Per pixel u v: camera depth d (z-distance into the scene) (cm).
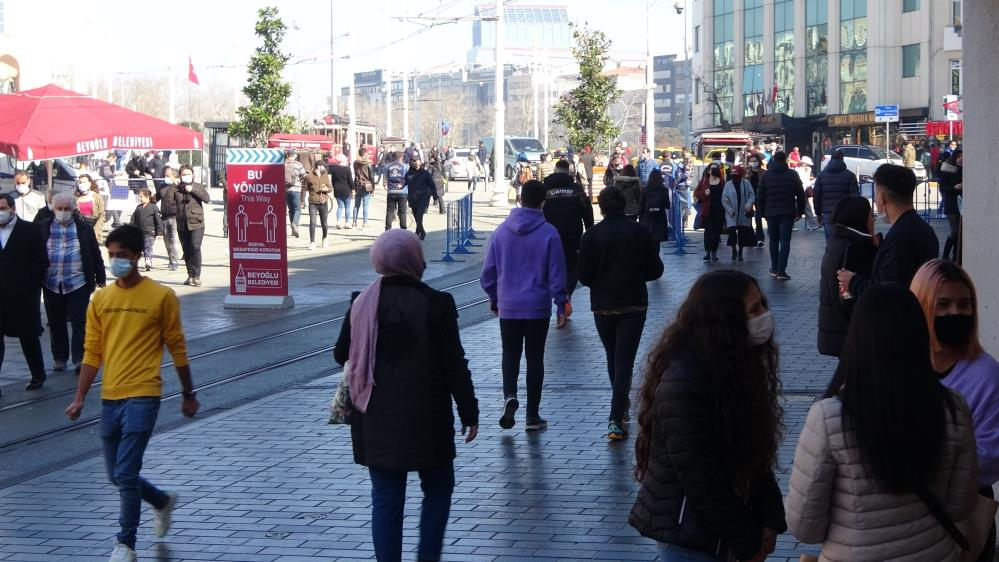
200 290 1975
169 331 668
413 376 566
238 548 674
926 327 351
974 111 615
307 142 4266
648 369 403
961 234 650
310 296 1872
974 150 616
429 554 587
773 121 6394
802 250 2322
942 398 355
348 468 848
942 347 428
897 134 5600
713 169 2152
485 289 939
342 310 1714
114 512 757
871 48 6306
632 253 888
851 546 354
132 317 660
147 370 661
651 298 1691
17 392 1187
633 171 2225
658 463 397
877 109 4234
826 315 769
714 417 382
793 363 1167
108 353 663
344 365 589
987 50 607
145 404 657
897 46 6247
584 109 3788
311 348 1399
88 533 714
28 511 762
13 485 832
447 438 580
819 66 6756
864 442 347
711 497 379
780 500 407
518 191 3650
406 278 579
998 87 605
